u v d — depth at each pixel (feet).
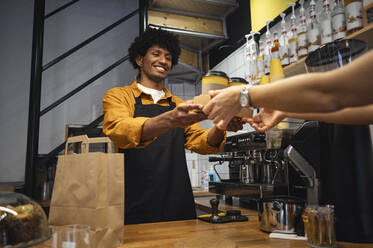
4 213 1.82
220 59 10.80
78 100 9.73
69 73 9.75
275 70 4.49
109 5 10.69
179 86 13.41
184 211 4.94
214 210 3.89
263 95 2.03
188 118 3.19
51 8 9.90
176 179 5.05
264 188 5.22
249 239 2.89
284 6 7.11
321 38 4.62
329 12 4.76
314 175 3.34
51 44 9.71
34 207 1.97
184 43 10.50
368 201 2.62
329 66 2.75
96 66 10.10
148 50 5.41
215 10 9.59
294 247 2.59
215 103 2.45
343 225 2.67
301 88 1.79
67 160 2.74
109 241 2.58
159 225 3.62
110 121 4.24
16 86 9.46
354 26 4.08
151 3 8.85
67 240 1.98
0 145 9.05
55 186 2.78
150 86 5.61
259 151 5.95
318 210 2.60
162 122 3.42
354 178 2.65
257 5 8.35
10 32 9.69
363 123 2.37
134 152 4.93
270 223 3.10
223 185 6.63
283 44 5.85
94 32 10.30
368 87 1.57
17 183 8.05
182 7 9.25
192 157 12.73
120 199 2.76
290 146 3.50
